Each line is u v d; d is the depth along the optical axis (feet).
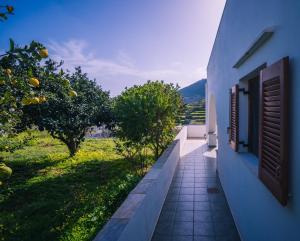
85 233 15.12
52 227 16.52
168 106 28.58
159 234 15.51
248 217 12.85
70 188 23.82
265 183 9.05
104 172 28.78
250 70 12.09
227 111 20.04
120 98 28.86
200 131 61.21
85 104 35.24
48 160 35.65
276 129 8.00
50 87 27.89
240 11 14.24
